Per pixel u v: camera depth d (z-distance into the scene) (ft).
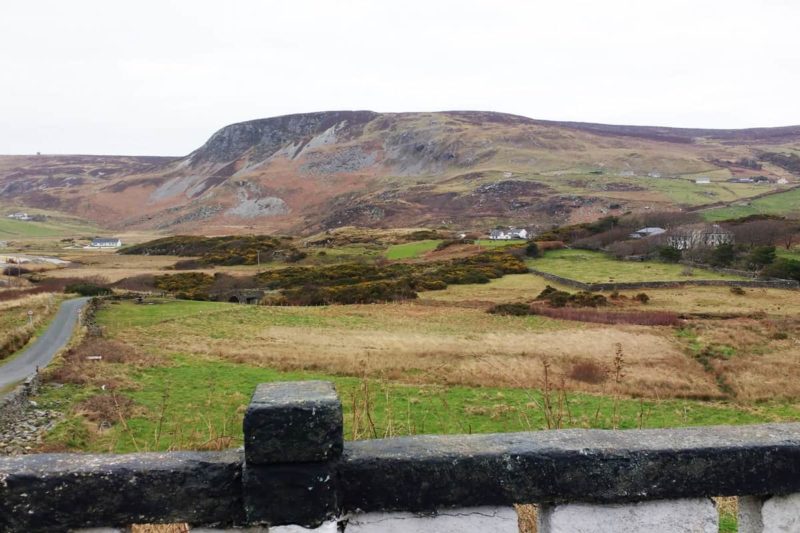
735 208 355.15
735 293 159.33
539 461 7.11
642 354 88.79
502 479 7.07
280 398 6.93
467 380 69.77
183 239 367.66
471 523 7.12
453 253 276.62
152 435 44.45
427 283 189.67
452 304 157.79
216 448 16.98
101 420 50.62
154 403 56.85
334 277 217.15
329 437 6.75
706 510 7.50
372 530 7.02
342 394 47.34
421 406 49.39
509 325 123.54
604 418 47.32
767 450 7.45
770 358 86.74
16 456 7.04
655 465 7.26
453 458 7.01
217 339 105.70
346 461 6.89
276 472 6.62
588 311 136.36
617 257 231.91
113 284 208.13
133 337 106.52
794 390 70.08
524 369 77.25
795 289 162.09
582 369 75.66
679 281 173.17
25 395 59.62
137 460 6.93
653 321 122.72
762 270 181.47
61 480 6.58
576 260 231.09
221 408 50.96
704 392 68.54
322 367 80.43
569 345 96.53
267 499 6.61
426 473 6.97
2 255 339.36
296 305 167.22
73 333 103.65
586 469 7.16
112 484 6.65
